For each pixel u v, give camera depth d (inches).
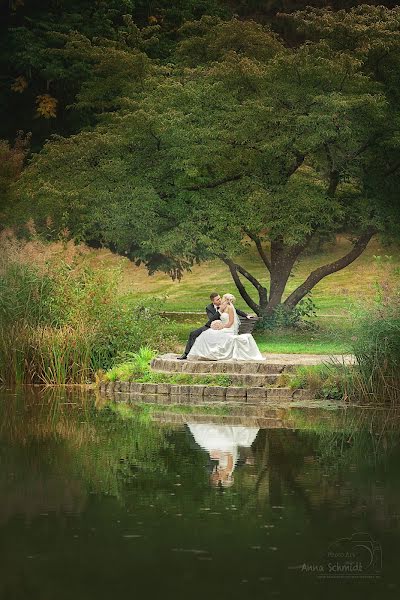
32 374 1049.5
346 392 887.1
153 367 1007.0
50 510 488.1
